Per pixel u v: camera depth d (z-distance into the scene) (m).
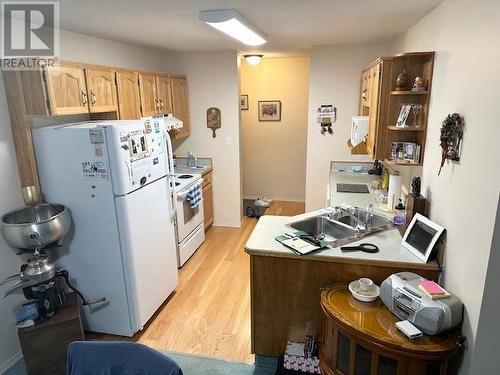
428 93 2.37
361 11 2.38
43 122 2.71
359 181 3.95
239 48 4.36
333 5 2.21
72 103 2.53
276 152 6.19
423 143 2.46
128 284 2.63
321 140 4.54
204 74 4.62
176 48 4.23
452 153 1.84
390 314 1.84
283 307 2.31
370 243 2.26
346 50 4.19
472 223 1.61
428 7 2.27
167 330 2.83
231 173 4.92
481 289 1.50
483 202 1.51
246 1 2.08
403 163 2.51
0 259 2.38
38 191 2.54
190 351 2.59
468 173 1.66
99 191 2.46
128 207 2.51
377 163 4.25
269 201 6.18
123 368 1.25
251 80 5.92
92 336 2.77
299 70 5.75
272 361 2.44
